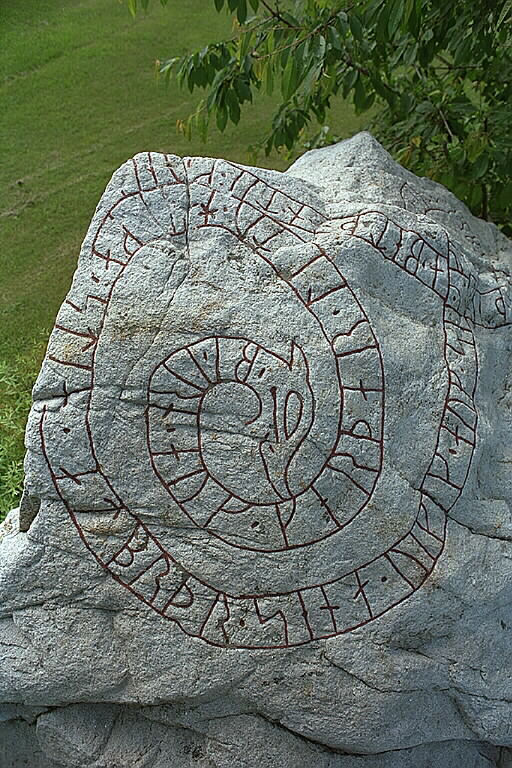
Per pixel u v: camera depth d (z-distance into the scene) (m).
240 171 2.78
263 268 2.63
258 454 2.54
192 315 2.54
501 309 3.00
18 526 2.82
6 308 5.89
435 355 2.73
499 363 2.99
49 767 3.09
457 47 4.05
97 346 2.54
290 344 2.56
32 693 2.77
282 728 2.82
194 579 2.63
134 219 2.64
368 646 2.66
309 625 2.65
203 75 4.18
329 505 2.58
